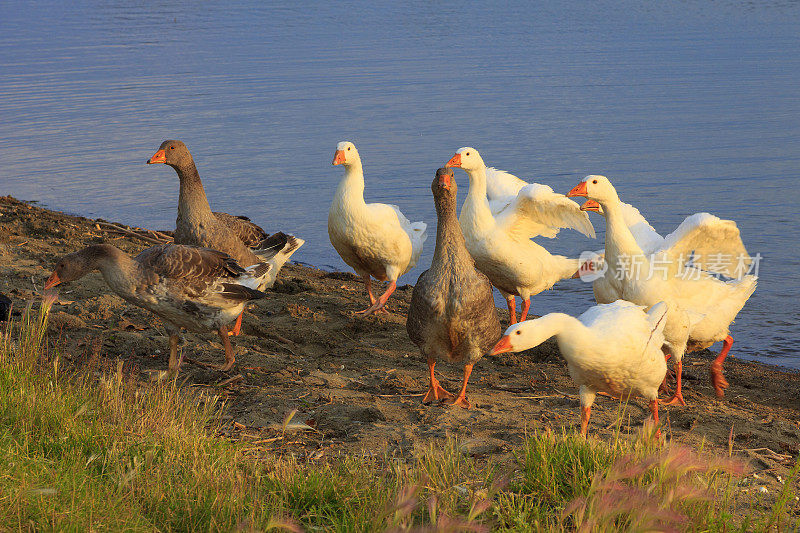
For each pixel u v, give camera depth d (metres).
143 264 7.69
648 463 4.73
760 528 4.91
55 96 31.94
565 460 5.68
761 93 30.38
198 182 9.80
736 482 5.97
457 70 37.75
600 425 7.46
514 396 8.51
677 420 7.92
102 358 8.40
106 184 21.36
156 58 42.81
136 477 5.26
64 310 10.25
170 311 7.81
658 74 35.16
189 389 7.79
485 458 6.32
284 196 20.06
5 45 48.03
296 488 5.34
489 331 7.88
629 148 23.45
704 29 51.31
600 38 48.91
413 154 23.31
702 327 9.23
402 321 11.80
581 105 29.30
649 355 6.66
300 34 54.78
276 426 6.96
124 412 6.36
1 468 4.99
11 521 4.59
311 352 10.03
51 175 21.97
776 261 15.09
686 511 4.93
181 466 5.52
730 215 17.81
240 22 64.31
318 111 29.09
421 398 8.18
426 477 5.49
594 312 6.89
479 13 67.75
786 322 12.63
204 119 28.12
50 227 16.05
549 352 10.72
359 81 35.22
